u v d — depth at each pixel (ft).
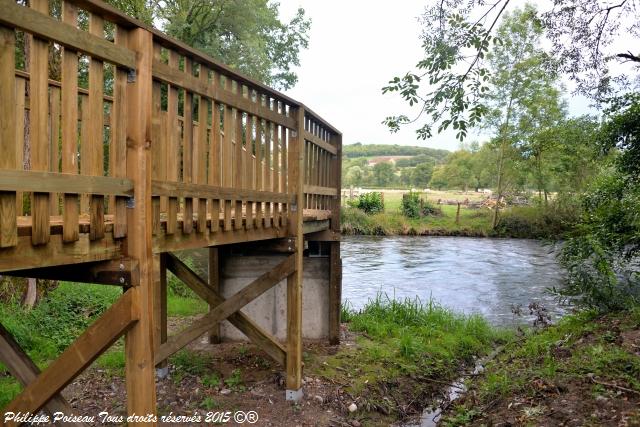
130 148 7.14
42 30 5.69
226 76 9.95
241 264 18.61
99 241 6.78
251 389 13.82
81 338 7.09
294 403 13.06
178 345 12.91
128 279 7.07
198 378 14.39
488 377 15.58
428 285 36.60
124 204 7.14
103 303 20.44
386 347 18.48
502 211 81.20
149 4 45.06
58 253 6.18
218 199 9.56
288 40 64.80
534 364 15.60
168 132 8.12
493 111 77.71
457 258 51.37
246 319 13.03
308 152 15.37
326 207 17.99
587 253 20.29
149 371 7.35
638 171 25.34
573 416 11.17
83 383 13.84
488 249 59.47
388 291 34.32
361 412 13.44
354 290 34.55
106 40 6.60
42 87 5.86
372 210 86.43
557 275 41.19
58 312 18.89
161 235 8.00
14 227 5.57
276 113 12.15
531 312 23.58
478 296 32.96
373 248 60.03
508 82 76.38
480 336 21.76
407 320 22.53
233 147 10.98
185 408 12.59
